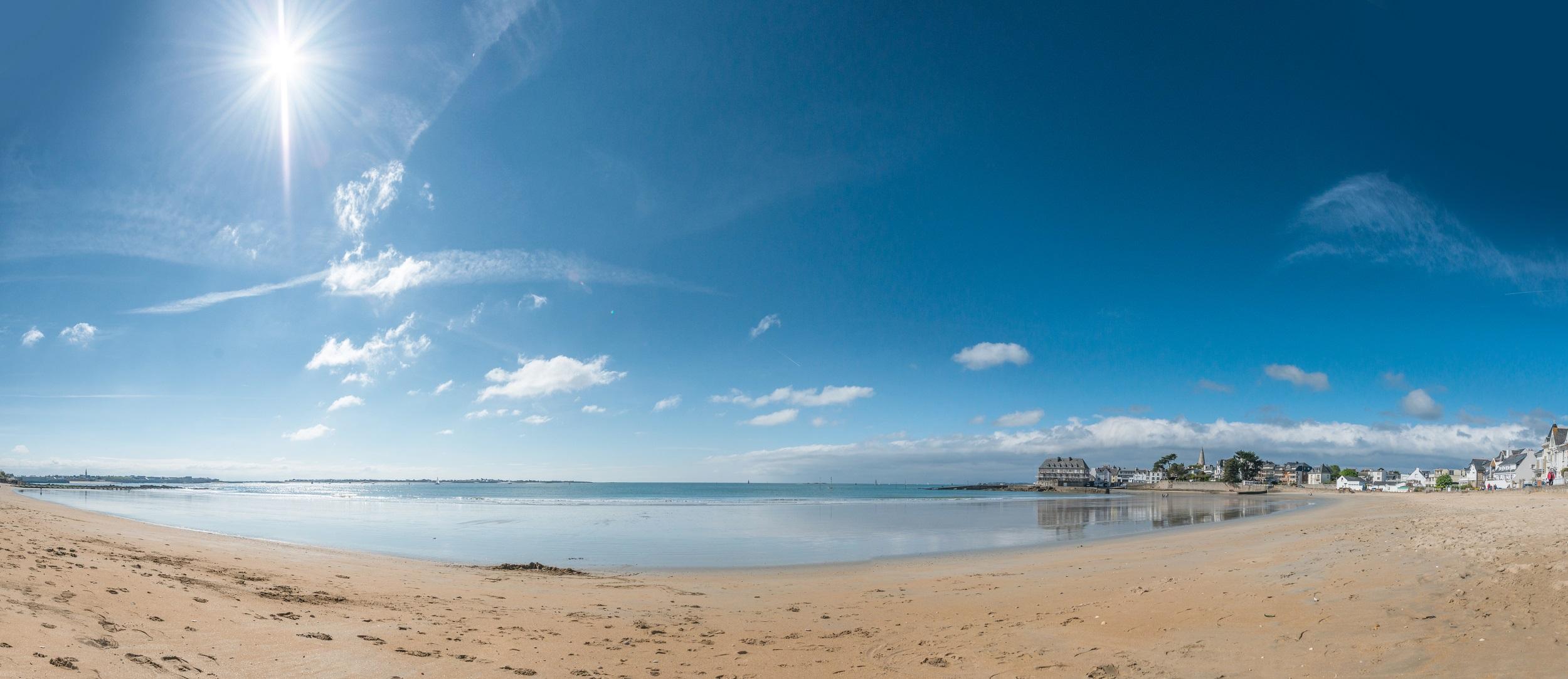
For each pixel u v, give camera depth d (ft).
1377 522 112.88
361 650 36.35
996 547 112.47
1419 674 30.25
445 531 139.74
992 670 37.63
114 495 321.73
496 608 54.70
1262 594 50.11
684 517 190.29
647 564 93.71
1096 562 82.89
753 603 62.28
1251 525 137.28
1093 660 38.01
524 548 111.34
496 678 34.22
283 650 34.37
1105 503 323.98
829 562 94.79
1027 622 49.11
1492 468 442.50
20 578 37.29
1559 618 34.99
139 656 28.30
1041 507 273.54
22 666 23.71
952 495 588.91
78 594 36.50
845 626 52.03
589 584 72.08
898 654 42.27
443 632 43.42
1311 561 64.08
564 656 40.27
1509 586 42.45
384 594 56.80
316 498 335.67
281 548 88.02
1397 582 48.16
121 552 61.62
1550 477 333.83
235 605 42.73
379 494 465.06
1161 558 82.64
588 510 226.58
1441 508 150.20
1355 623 39.27
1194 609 47.80
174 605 39.22
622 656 41.57
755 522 172.14
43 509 117.80
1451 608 39.68
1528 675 28.37
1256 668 33.83
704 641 46.60
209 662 30.35
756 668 39.63
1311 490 613.93
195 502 246.68
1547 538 61.62
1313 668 32.83
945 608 57.93
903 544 118.32
